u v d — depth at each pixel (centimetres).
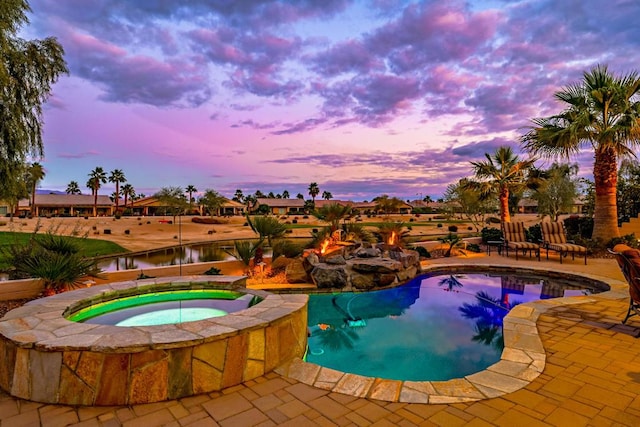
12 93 682
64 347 290
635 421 259
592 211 1839
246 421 264
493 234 1571
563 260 1155
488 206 2302
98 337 309
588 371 345
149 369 293
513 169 1806
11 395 302
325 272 822
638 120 1109
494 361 455
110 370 289
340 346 514
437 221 5178
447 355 478
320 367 360
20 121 695
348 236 1417
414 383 321
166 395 296
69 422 264
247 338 335
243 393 309
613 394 300
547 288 871
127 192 7519
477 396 297
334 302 764
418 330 586
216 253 2009
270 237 1020
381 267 854
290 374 346
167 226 3825
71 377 289
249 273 927
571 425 254
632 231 1442
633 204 1638
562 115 1251
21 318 370
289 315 386
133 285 545
